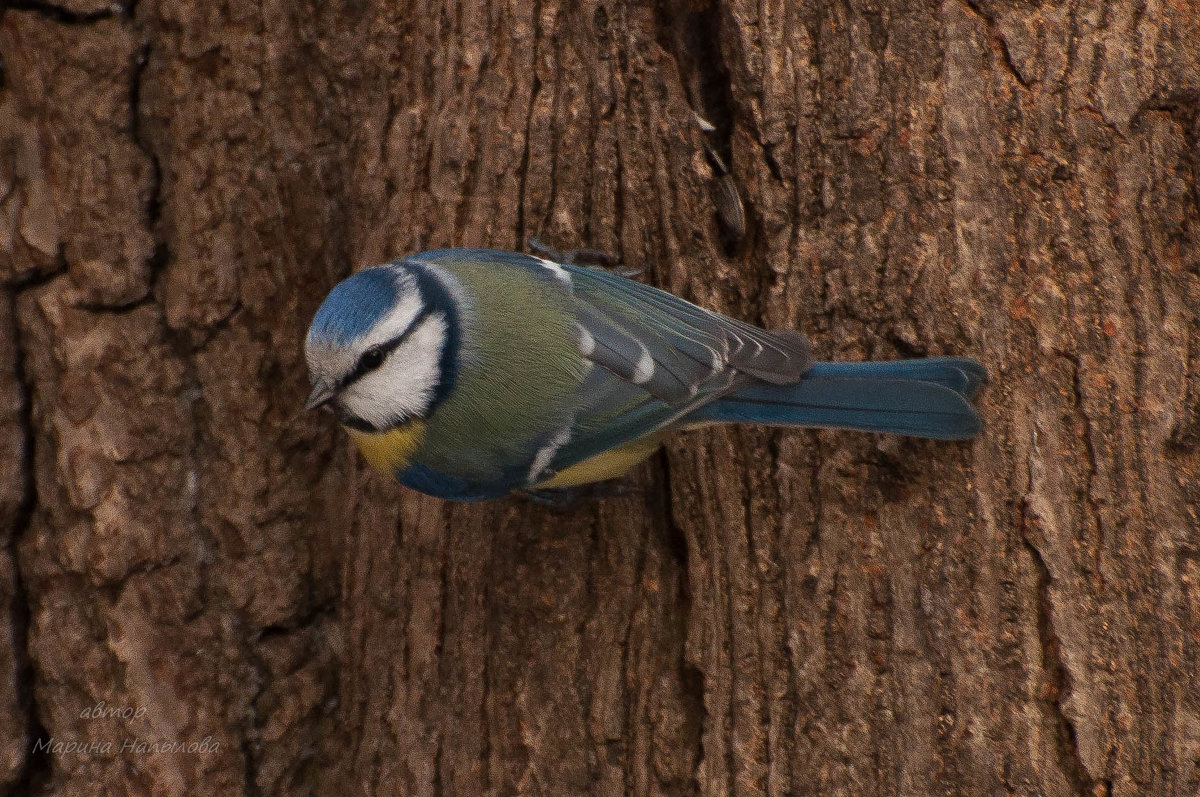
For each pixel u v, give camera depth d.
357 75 8.08
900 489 6.85
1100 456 6.67
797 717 6.89
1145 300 6.73
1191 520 6.64
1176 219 6.78
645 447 7.09
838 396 6.63
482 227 7.55
